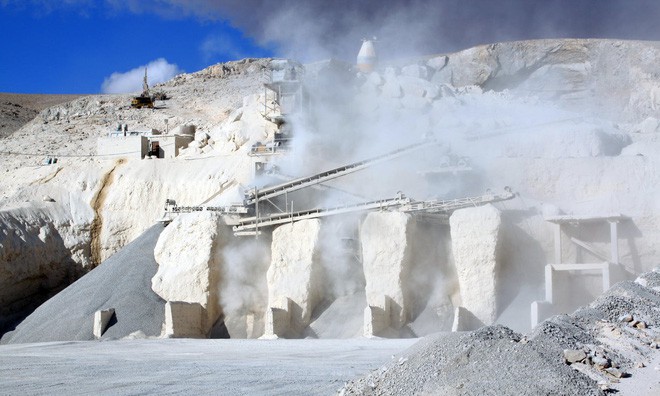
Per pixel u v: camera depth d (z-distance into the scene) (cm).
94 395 2631
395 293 5275
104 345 4841
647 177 5691
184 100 12112
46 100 14838
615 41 10562
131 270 6041
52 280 7162
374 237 5400
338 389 2333
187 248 5919
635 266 5166
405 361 2089
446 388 1909
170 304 5428
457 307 5106
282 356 3706
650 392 1855
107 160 7731
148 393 2633
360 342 4491
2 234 6838
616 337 2241
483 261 5141
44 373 3319
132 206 7225
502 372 1909
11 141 10656
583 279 5166
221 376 2969
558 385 1836
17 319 6756
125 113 11588
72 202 7412
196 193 6900
